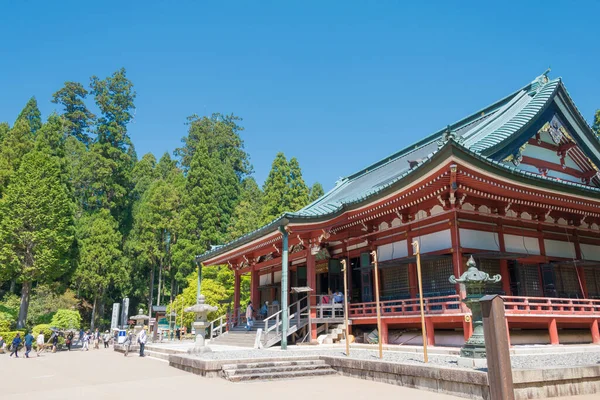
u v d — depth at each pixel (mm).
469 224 18203
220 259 29875
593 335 18422
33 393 11211
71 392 11164
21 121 52781
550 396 9328
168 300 69062
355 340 21359
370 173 35406
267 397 9852
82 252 51469
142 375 14586
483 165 15719
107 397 10211
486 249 18344
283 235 20594
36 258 36688
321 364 14281
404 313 18531
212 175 62594
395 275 20750
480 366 10320
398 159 33344
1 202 38531
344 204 20922
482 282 11578
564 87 21734
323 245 24750
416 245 12906
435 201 18703
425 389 10539
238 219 56938
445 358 13500
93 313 52688
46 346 32375
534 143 22031
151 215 61375
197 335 18031
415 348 17188
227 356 15328
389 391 10469
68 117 90438
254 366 13609
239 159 98438
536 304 16578
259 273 31625
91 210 69312
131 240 63500
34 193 37781
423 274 19391
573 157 23344
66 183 50281
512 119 21469
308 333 21328
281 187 50156
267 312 27000
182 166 99188
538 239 20391
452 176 15781
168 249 62656
